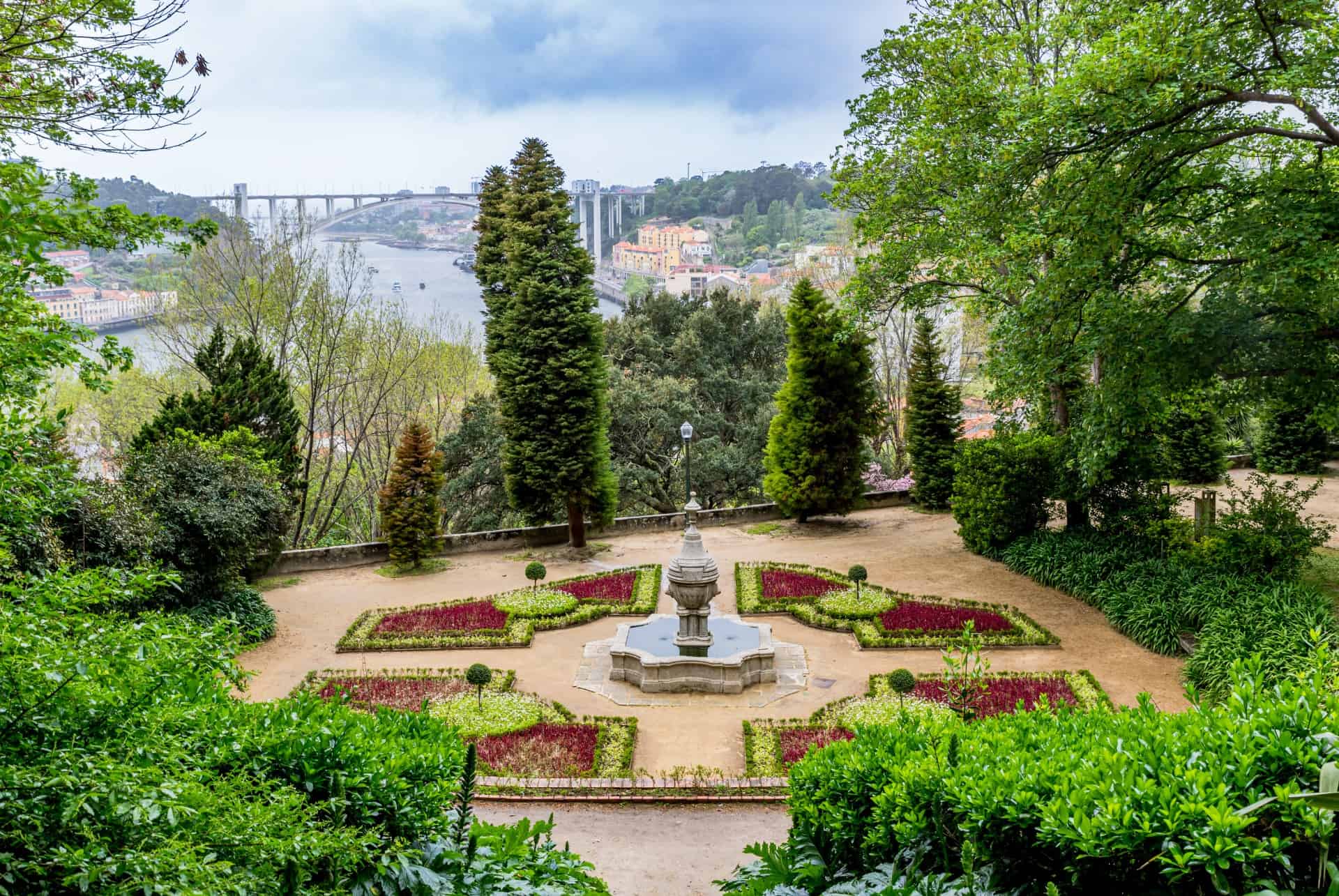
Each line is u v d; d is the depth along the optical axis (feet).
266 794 17.46
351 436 106.01
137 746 15.20
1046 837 15.74
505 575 72.18
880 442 107.65
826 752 23.24
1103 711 21.57
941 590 65.41
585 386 76.07
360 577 72.13
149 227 24.71
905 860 19.12
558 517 85.97
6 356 20.31
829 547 77.92
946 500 87.97
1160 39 44.98
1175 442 93.86
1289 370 50.57
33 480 17.39
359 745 20.81
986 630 56.18
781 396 84.38
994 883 16.94
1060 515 72.79
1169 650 52.37
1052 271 53.21
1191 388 56.24
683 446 102.27
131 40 26.35
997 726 21.56
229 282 92.38
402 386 100.17
